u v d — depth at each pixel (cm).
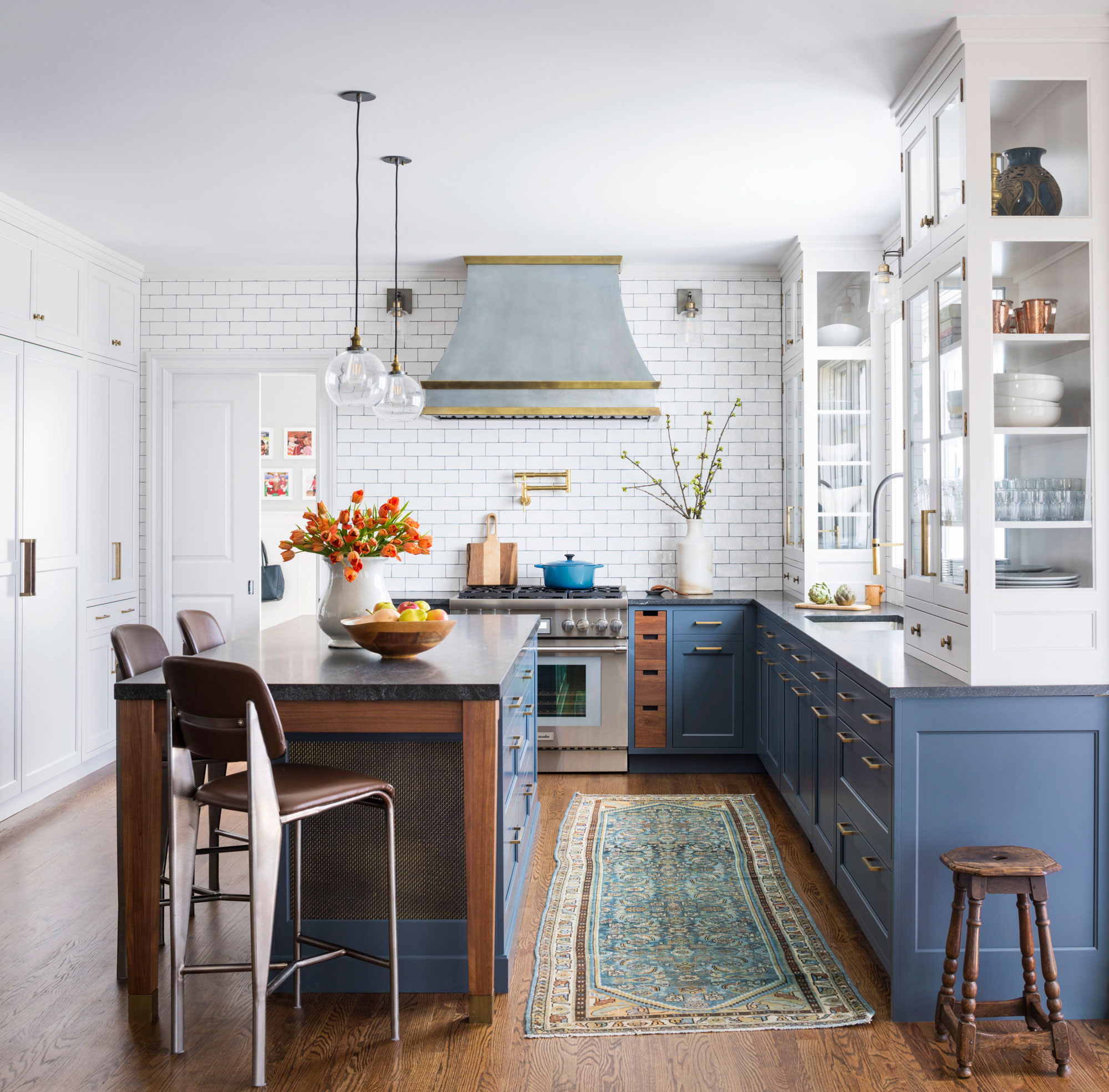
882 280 402
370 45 294
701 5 272
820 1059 242
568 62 306
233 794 243
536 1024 258
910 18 278
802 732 387
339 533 322
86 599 502
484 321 516
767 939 310
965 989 237
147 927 260
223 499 577
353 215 463
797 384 517
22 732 445
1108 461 272
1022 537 270
